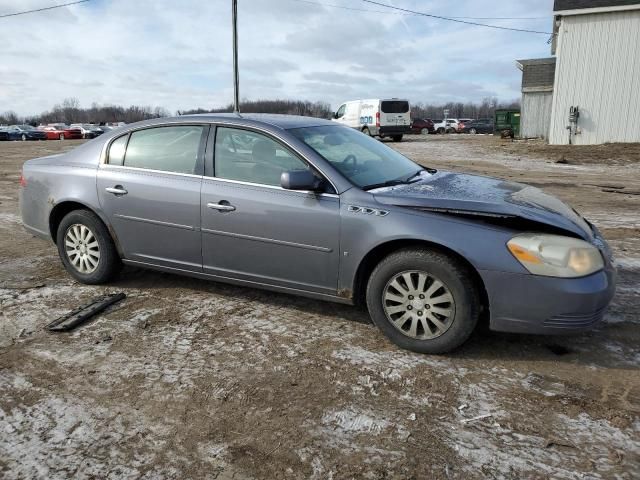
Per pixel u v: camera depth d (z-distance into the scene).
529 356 3.42
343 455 2.49
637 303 4.25
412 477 2.34
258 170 3.89
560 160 15.05
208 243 4.06
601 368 3.26
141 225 4.32
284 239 3.74
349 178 3.68
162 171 4.25
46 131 43.59
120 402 2.91
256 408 2.86
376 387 3.06
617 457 2.46
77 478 2.33
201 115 4.29
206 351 3.49
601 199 9.10
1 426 2.71
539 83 28.73
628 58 18.38
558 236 3.17
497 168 13.99
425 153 19.28
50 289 4.61
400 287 3.46
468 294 3.27
